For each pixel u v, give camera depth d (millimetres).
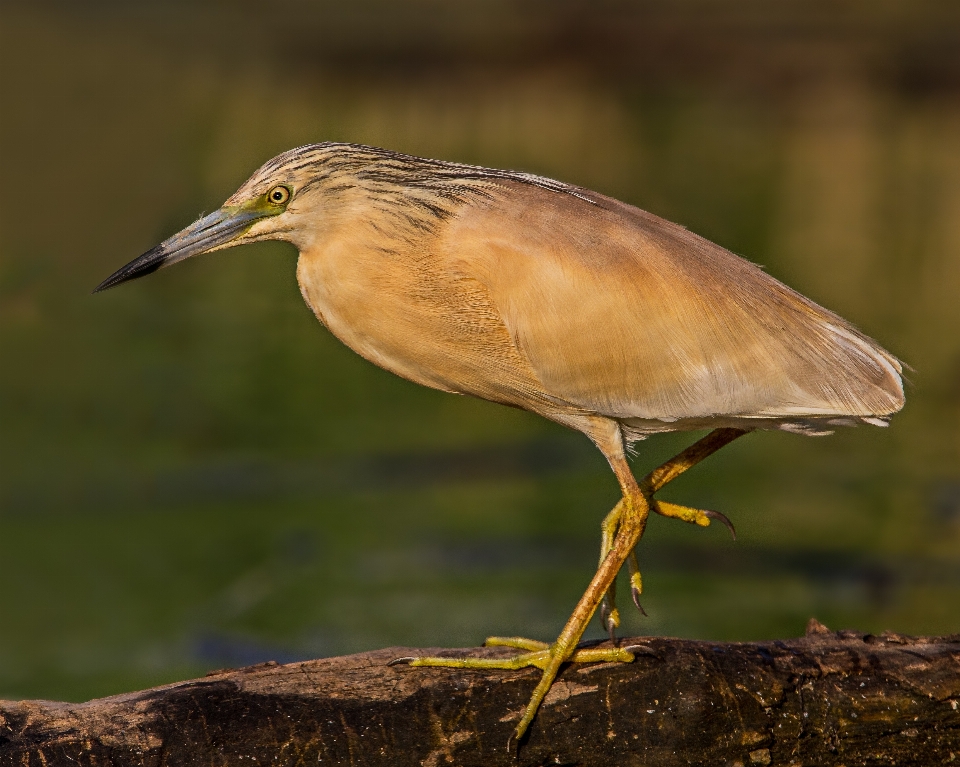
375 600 12297
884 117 32938
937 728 7059
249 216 7449
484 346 7527
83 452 15547
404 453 16172
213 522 13984
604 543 7676
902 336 20344
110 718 6777
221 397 17188
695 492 15008
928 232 25594
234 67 31594
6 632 11703
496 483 15258
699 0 38062
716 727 6922
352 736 6867
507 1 38000
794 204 26766
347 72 32719
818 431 7645
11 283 19500
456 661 7125
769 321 7426
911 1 38344
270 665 7176
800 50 36500
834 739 7016
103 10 32750
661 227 7645
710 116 31953
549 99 32406
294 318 19688
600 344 7340
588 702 6949
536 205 7465
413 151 27547
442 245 7387
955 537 13773
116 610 11984
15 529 13555
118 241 21062
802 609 12094
